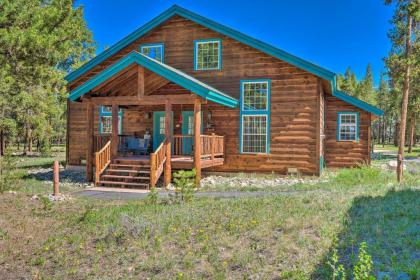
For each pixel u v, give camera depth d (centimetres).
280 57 1427
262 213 741
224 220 709
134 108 1661
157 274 509
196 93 1171
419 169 1738
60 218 785
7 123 2522
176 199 920
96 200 990
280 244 565
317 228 624
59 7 1139
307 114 1415
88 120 1334
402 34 1284
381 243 538
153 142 1644
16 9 1001
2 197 996
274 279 464
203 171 1547
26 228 723
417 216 667
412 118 3344
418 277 419
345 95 1792
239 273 489
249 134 1495
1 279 521
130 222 701
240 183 1288
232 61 1517
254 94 1493
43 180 1418
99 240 649
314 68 1383
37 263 570
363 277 352
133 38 1650
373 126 6862
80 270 541
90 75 1767
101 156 1272
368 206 769
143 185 1194
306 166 1412
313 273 462
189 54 1580
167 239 627
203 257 548
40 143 3109
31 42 987
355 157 1827
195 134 1198
